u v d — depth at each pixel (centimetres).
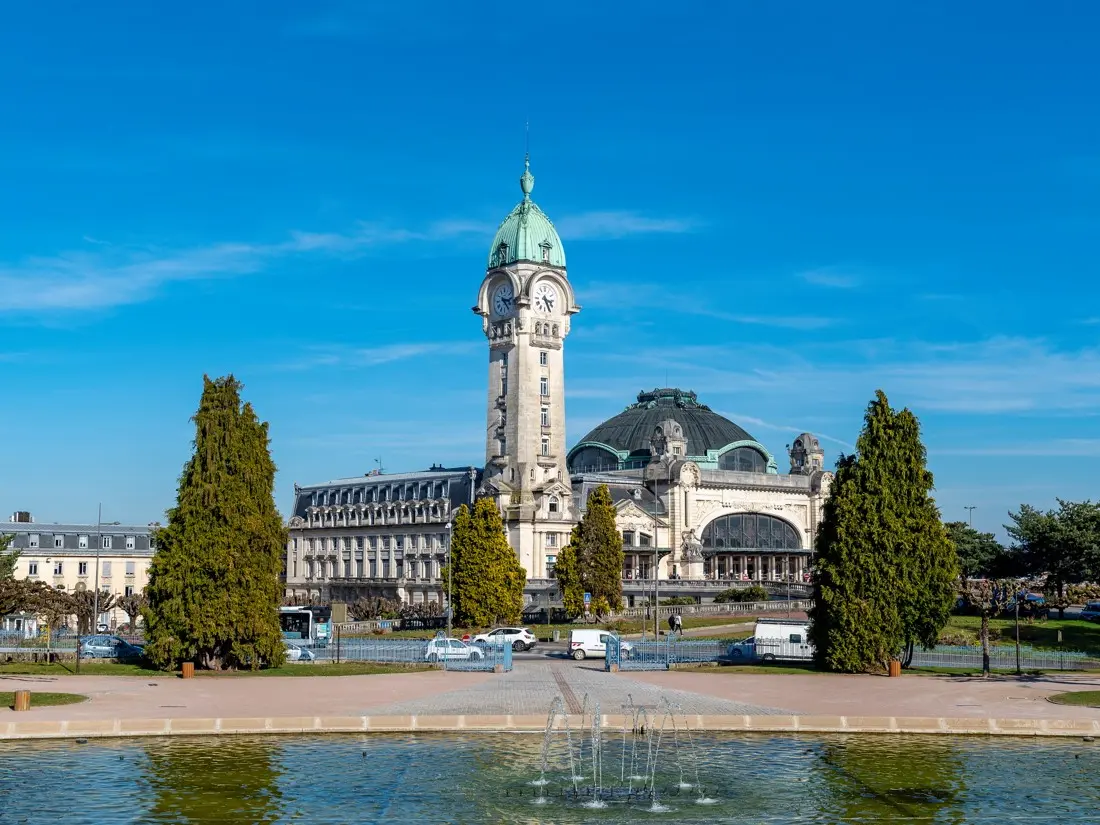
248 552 9206
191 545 9100
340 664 9806
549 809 4681
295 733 6147
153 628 9100
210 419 9325
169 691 7619
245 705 6856
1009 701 7112
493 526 15750
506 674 9181
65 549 19875
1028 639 12119
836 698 7312
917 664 10062
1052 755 5641
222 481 9212
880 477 9306
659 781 5094
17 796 4797
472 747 5809
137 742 5903
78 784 4994
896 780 5128
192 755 5584
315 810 4628
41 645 11150
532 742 5956
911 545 9188
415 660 10275
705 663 9975
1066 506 14988
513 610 15700
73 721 6053
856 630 9100
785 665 9888
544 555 19700
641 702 7094
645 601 18500
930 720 6222
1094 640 12038
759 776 5212
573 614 16388
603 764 5434
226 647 9262
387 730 6209
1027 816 4591
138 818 4488
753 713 6538
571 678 8794
